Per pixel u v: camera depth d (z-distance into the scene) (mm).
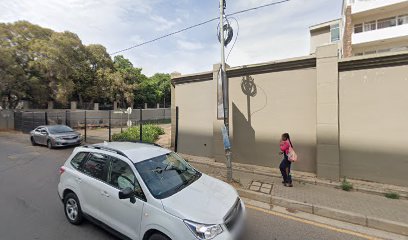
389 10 22641
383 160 6168
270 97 7926
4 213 5078
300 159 7418
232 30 7434
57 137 13414
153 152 4445
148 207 3348
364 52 24500
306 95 7270
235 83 8664
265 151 8109
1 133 22328
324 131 6684
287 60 7430
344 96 6594
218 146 9039
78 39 31906
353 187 6012
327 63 6625
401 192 5633
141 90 39750
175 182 3924
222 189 3979
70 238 4066
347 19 23703
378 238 4105
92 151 4602
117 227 3740
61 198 4805
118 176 3939
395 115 6008
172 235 3027
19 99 27234
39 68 25625
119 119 30141
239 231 3443
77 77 31406
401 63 5906
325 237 4121
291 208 5312
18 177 7891
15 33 26094
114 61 41875
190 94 10398
